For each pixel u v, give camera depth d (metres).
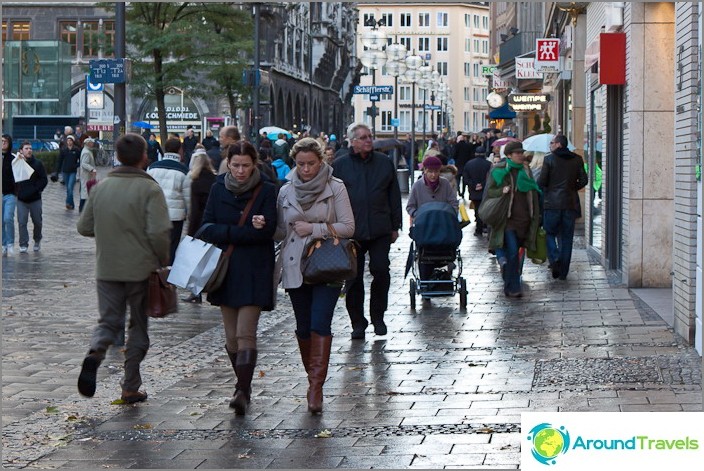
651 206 36.25
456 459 16.22
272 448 17.23
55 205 80.88
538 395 20.62
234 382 22.89
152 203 20.61
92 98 81.88
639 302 33.06
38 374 23.69
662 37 35.56
